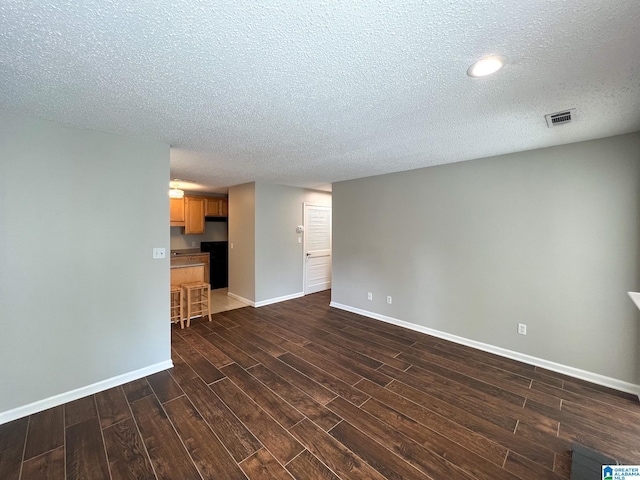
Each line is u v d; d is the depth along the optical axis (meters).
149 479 1.55
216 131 2.35
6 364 2.02
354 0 0.99
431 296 3.68
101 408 2.16
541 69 1.43
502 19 1.09
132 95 1.73
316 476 1.57
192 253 6.42
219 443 1.81
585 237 2.57
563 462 1.66
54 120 2.13
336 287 4.96
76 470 1.60
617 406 2.19
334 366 2.84
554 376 2.64
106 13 1.04
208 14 1.05
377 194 4.29
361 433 1.90
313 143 2.68
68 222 2.25
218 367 2.82
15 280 2.05
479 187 3.22
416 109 1.92
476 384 2.51
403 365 2.86
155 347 2.72
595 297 2.53
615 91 1.65
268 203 5.12
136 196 2.58
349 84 1.59
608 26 1.11
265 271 5.11
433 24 1.11
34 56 1.32
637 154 2.32
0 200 1.98
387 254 4.18
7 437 1.85
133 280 2.58
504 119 2.08
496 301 3.11
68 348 2.26
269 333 3.73
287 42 1.23
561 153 2.67
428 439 1.85
